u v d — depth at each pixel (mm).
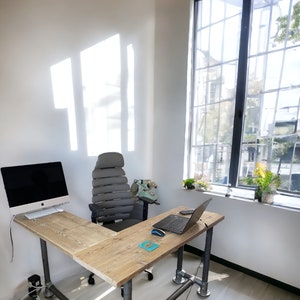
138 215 2707
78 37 2266
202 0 2646
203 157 2846
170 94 2887
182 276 2242
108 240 1468
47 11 2033
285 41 2209
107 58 2529
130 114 2842
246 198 2414
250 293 2121
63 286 2211
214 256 2635
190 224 1616
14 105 1911
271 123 2361
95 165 2340
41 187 1908
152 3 2900
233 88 2547
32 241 2082
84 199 2490
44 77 2066
